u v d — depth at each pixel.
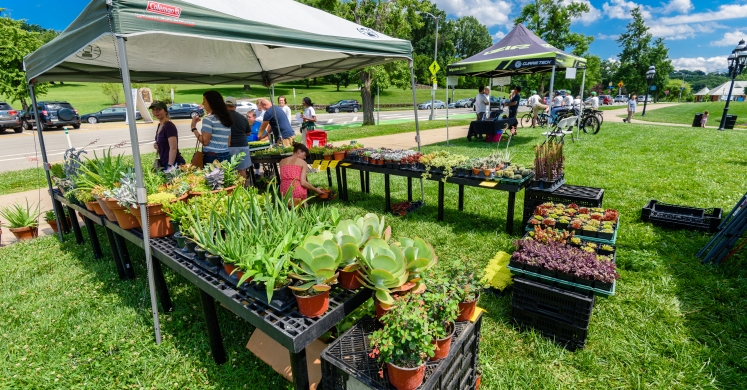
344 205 5.29
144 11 2.09
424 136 12.73
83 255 3.90
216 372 2.18
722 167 6.41
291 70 6.43
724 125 13.05
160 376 2.15
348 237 1.86
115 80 5.36
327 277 1.63
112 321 2.64
